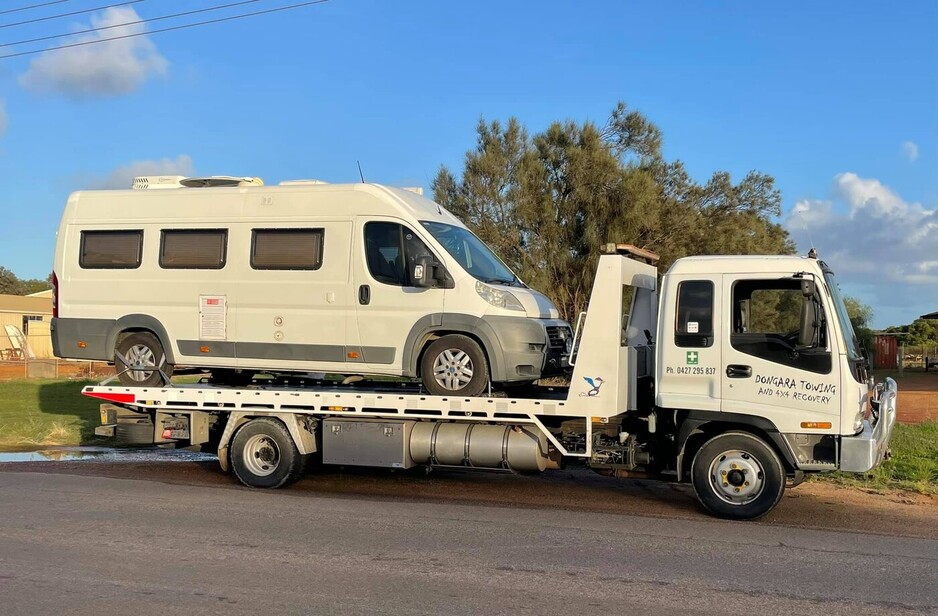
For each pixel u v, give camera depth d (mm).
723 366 8195
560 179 21781
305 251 9773
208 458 12359
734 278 8211
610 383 8617
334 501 8891
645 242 21734
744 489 8156
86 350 10555
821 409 7855
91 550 6645
